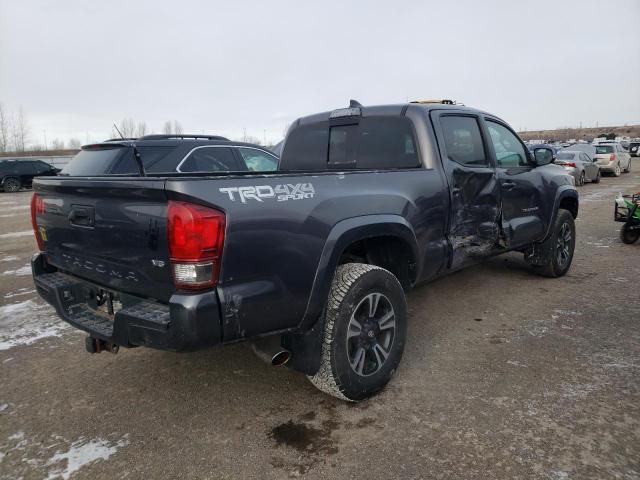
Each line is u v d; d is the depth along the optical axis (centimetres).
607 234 873
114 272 270
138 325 242
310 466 248
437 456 253
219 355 388
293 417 295
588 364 351
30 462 259
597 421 279
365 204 308
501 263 664
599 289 534
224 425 288
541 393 312
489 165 443
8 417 304
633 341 390
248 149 775
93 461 258
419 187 357
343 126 437
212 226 230
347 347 292
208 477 243
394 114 401
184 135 771
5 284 620
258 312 251
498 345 391
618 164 2245
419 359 369
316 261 275
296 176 277
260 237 248
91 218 275
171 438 277
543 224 523
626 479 231
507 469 240
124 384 344
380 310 320
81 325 283
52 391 336
